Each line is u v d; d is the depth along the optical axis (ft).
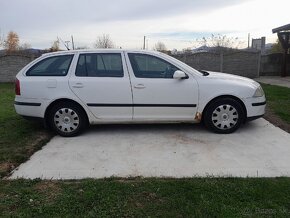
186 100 17.74
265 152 15.12
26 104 18.33
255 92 17.90
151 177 12.60
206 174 12.76
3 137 18.03
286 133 18.01
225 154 14.97
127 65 17.84
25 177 12.91
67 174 13.16
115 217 9.82
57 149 16.24
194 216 9.74
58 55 18.37
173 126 19.88
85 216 9.89
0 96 34.91
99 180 12.35
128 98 17.74
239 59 53.16
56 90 17.84
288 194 10.87
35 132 19.03
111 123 18.35
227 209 10.03
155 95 17.67
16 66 50.62
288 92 32.53
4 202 10.84
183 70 17.80
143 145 16.51
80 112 18.17
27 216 9.97
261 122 20.45
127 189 11.50
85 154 15.43
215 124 18.03
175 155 14.98
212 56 52.90
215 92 17.62
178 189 11.41
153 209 10.19
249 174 12.71
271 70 54.19
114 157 14.94
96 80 17.70
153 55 17.94
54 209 10.32
